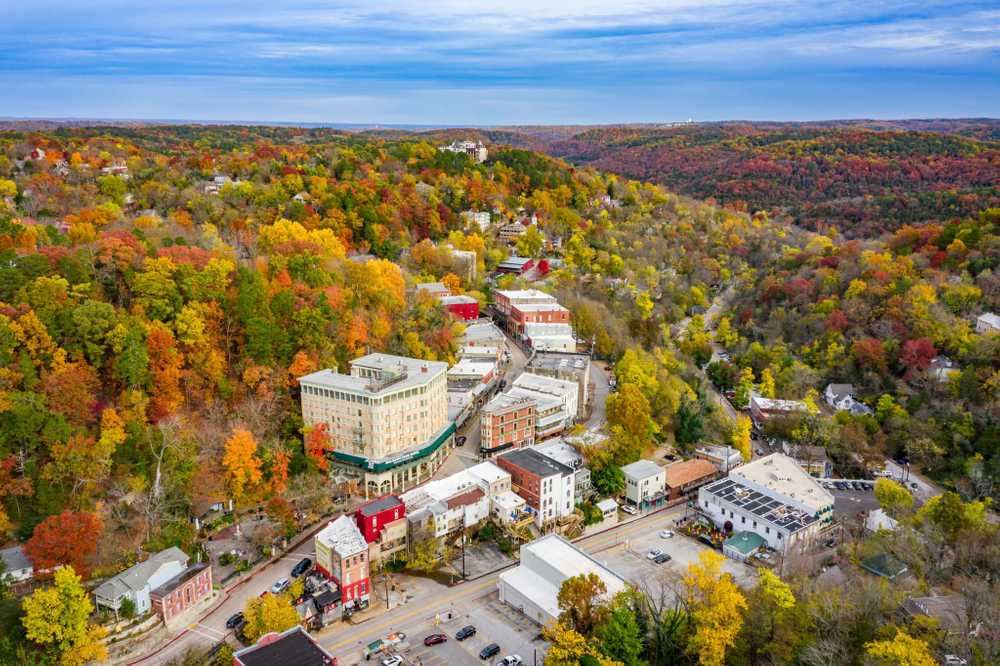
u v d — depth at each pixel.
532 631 108.31
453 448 161.62
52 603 92.31
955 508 127.31
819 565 123.12
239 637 102.81
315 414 146.25
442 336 192.12
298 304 159.00
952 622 99.44
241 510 132.12
